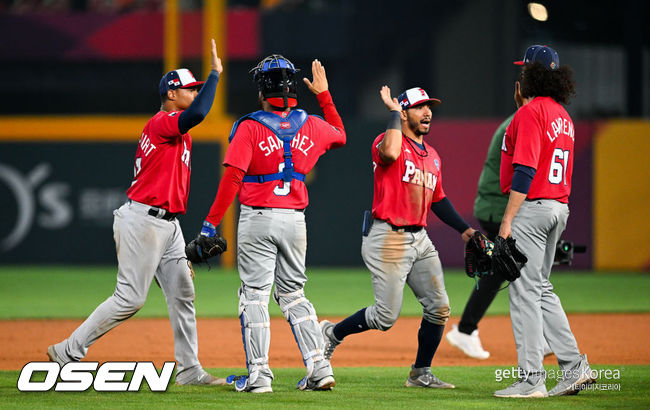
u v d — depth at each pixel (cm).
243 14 8656
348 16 8738
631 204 6431
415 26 9244
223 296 4756
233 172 1920
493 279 2612
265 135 1950
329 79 9044
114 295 2028
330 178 6531
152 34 8531
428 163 2077
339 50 8712
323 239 6538
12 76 8962
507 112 8581
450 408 1778
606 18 8812
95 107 9762
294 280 2009
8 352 2767
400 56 9362
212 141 6538
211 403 1823
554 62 2003
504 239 1905
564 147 1972
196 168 6531
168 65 7362
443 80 9100
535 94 1995
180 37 8500
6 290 4994
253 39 8669
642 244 6438
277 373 2341
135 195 2031
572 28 8838
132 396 1909
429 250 2086
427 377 2102
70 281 5522
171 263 2084
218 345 2995
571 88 1998
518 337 1953
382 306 2067
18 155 6625
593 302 4447
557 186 1964
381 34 9188
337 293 4847
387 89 2045
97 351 2802
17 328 3422
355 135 6531
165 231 2047
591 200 6444
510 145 2002
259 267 1970
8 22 8606
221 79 6919
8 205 6631
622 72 8919
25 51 8625
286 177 1962
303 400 1867
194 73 8869
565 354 1978
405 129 2089
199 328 3466
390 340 3134
